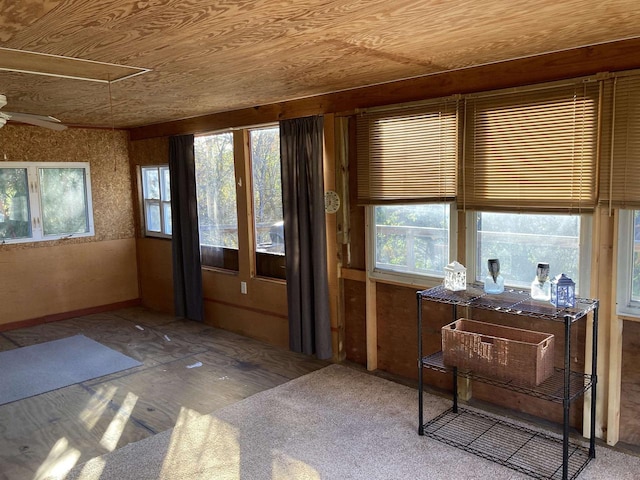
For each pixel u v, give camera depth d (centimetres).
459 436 316
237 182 520
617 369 296
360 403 367
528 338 300
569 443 304
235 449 310
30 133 586
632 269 290
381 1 197
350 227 430
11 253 579
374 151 393
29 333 565
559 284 278
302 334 462
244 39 247
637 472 274
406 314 402
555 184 300
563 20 230
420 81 360
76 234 627
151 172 643
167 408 371
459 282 324
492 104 322
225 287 555
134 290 679
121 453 310
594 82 280
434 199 359
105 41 242
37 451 316
